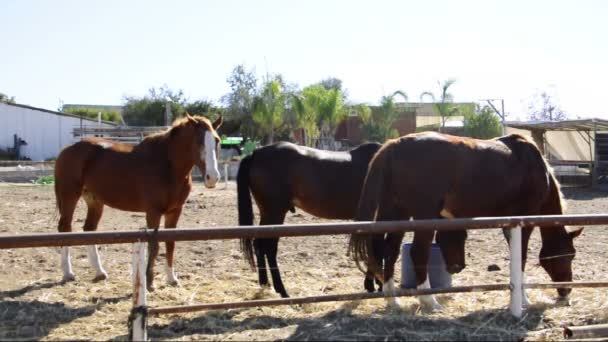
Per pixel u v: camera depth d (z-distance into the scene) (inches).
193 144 293.9
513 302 220.5
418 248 241.3
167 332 207.5
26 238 176.2
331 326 207.0
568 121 991.0
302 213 611.2
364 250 220.7
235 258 374.0
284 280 313.7
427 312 233.5
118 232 181.9
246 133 1840.6
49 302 261.0
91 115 2372.0
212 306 194.5
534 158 265.7
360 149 304.7
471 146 248.5
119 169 306.5
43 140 1803.6
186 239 185.6
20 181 1127.0
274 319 225.8
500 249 403.5
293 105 1396.4
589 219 217.2
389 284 254.1
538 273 328.2
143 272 185.5
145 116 2169.0
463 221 206.2
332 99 1382.9
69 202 325.4
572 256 273.0
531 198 265.9
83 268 345.7
